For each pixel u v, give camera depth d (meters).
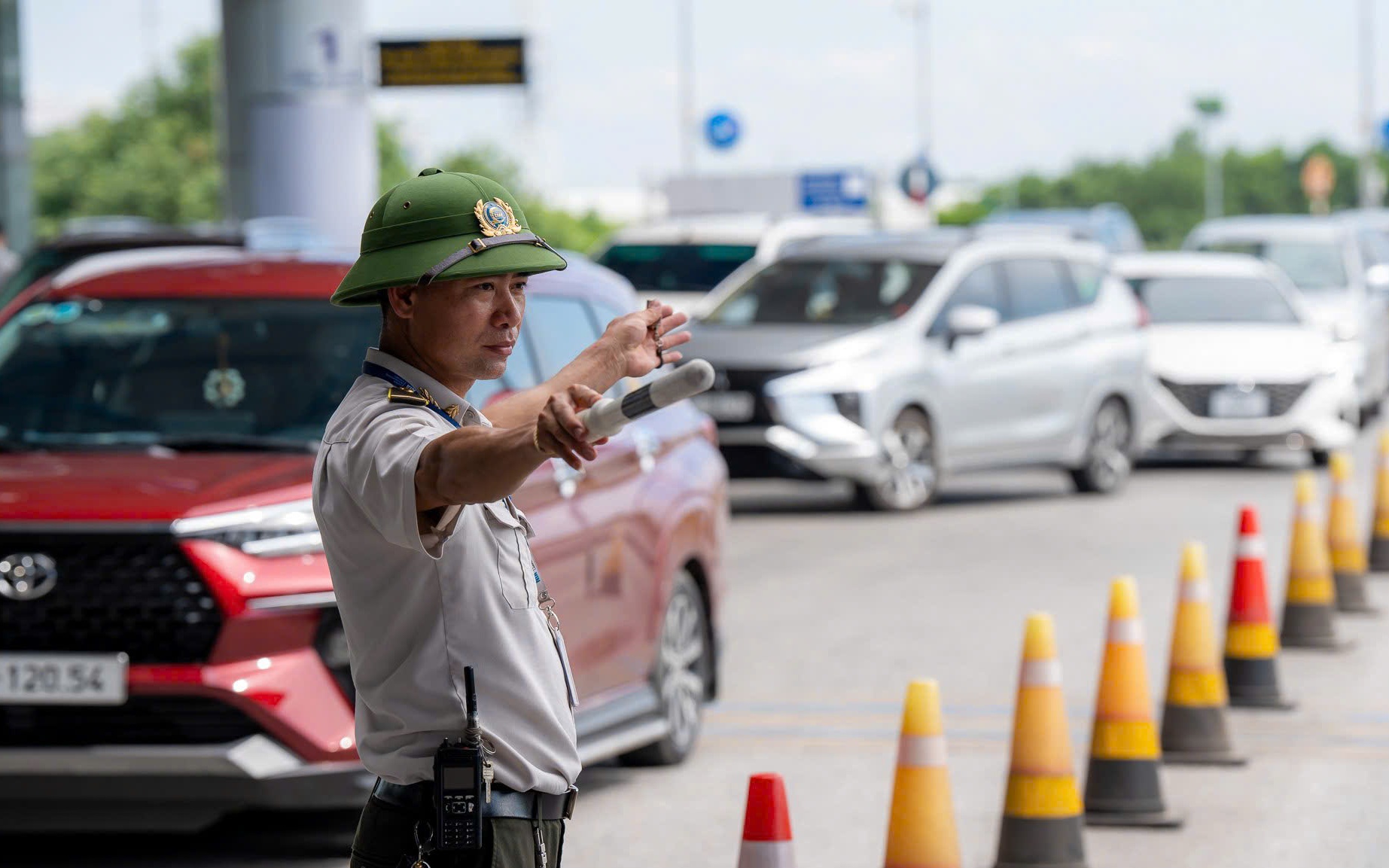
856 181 51.94
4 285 17.62
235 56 28.03
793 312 23.31
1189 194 194.38
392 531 4.48
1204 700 11.09
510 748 4.75
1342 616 16.08
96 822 8.85
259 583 8.63
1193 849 9.35
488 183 4.80
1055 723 8.46
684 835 9.73
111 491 8.84
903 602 16.70
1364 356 31.00
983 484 26.58
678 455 11.39
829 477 22.00
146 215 109.69
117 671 8.59
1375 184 90.12
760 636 15.23
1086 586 17.50
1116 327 24.97
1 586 8.68
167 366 10.23
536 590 4.86
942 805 7.12
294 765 8.59
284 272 10.79
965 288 23.39
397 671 4.72
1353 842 9.50
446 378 4.80
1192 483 26.20
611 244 30.14
